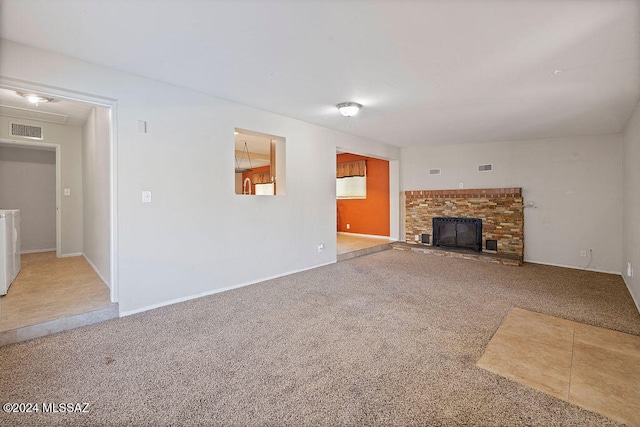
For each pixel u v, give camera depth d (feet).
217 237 11.80
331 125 15.94
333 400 5.64
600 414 5.29
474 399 5.68
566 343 7.84
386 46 7.49
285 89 10.57
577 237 16.53
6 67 7.40
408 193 22.63
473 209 19.63
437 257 19.07
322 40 7.23
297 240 15.17
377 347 7.61
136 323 8.96
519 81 9.49
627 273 13.12
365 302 10.87
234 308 10.21
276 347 7.60
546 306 10.49
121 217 9.35
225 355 7.21
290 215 14.76
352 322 9.12
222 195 11.91
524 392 5.88
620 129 14.80
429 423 5.08
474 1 5.66
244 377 6.34
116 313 9.41
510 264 16.88
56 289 10.89
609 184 15.70
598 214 15.98
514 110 12.40
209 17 6.31
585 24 6.36
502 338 8.11
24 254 17.67
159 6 5.93
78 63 8.39
